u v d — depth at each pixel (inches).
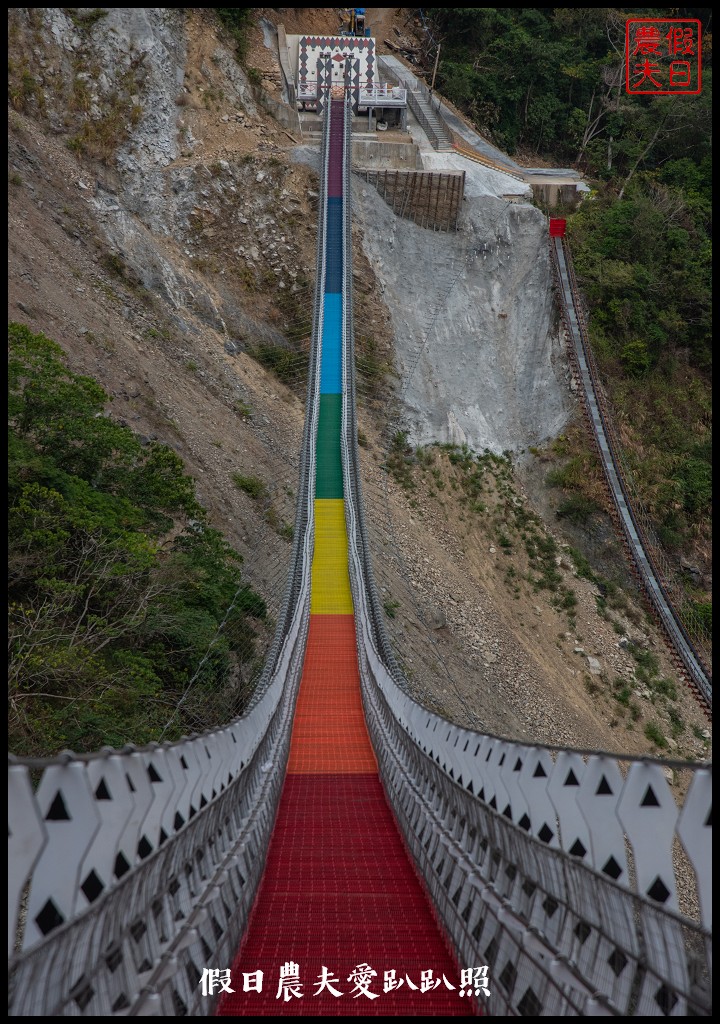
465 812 399.2
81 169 2438.5
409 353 2815.0
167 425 1838.1
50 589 862.5
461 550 2349.9
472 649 1991.9
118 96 2667.3
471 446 2699.3
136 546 946.7
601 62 4151.1
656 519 2588.6
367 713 990.4
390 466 2472.9
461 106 3932.1
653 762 220.4
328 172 2952.8
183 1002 252.4
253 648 1268.5
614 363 2928.2
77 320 1872.5
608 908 221.5
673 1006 188.4
